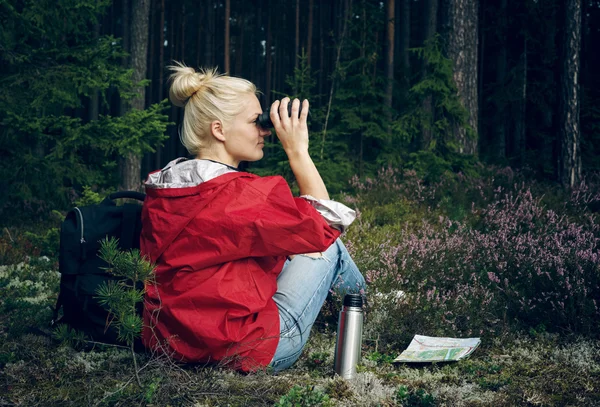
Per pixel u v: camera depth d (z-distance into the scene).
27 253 6.50
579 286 3.70
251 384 2.43
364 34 9.88
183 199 2.24
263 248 2.24
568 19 9.34
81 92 8.79
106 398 2.28
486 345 3.30
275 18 31.78
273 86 30.30
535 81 18.50
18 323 3.38
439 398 2.39
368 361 2.93
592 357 3.05
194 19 33.44
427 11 15.68
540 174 12.38
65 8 8.92
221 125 2.41
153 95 26.19
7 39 8.45
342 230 2.35
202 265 2.27
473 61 12.32
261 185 2.25
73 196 9.11
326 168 8.63
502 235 4.93
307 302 2.69
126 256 2.28
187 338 2.39
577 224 6.36
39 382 2.54
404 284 4.23
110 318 2.81
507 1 20.25
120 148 8.45
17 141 8.66
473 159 9.76
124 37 21.70
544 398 2.43
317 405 2.27
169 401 2.29
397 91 11.99
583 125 15.55
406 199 7.75
